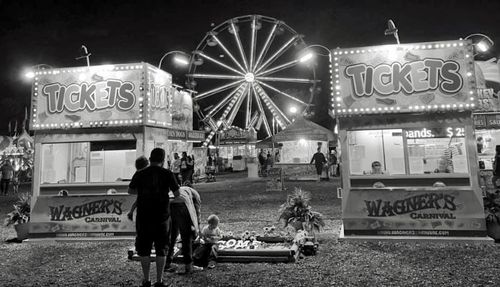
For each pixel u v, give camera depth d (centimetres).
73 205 675
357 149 798
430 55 617
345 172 629
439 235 584
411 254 516
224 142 2878
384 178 620
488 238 565
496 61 1080
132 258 531
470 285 390
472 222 577
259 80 2823
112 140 703
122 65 703
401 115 624
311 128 1759
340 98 636
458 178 595
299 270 461
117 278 457
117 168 753
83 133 708
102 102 701
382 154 793
